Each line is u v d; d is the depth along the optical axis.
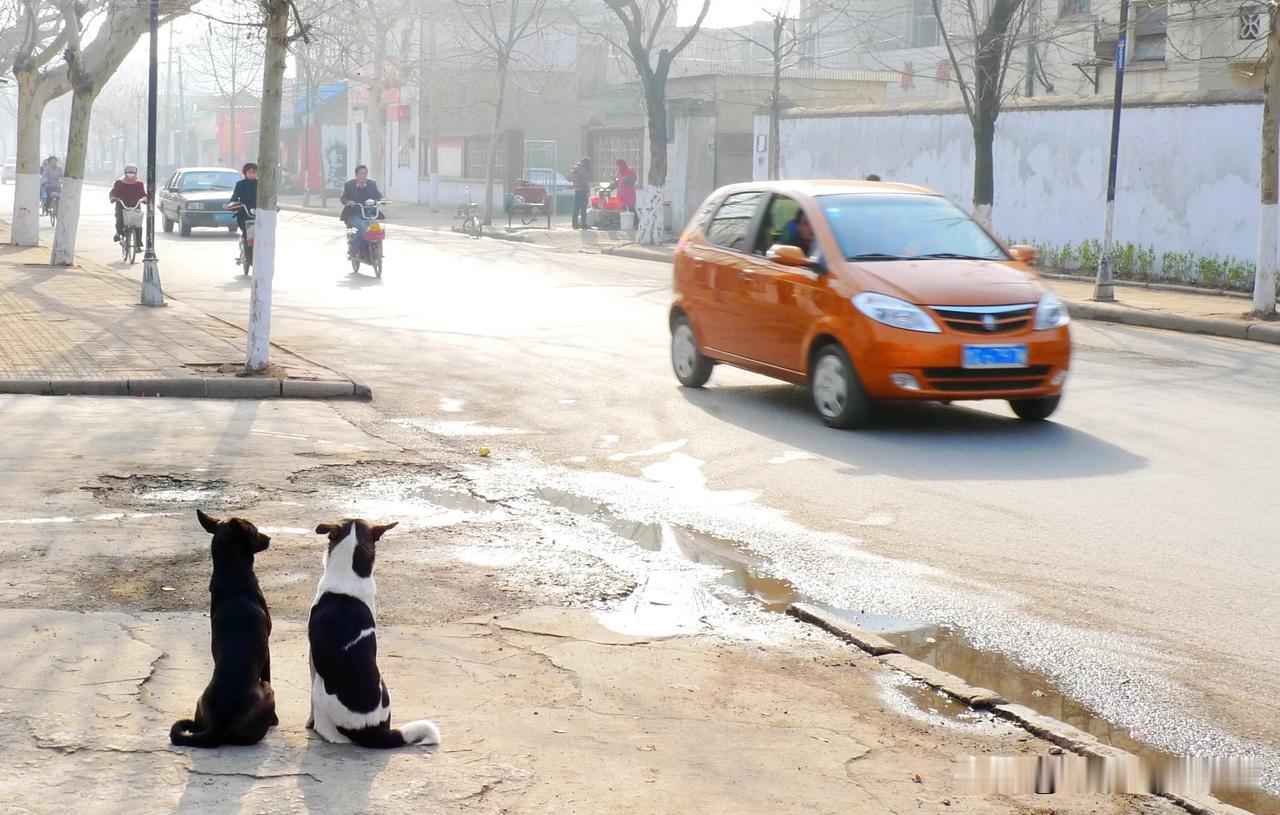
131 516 7.55
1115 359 15.14
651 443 10.17
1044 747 4.70
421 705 4.83
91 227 36.84
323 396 11.88
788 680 5.32
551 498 8.44
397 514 7.91
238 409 11.13
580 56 55.91
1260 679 5.48
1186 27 29.62
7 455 8.97
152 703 4.67
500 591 6.40
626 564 6.99
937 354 10.23
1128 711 5.14
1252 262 22.97
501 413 11.33
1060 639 5.96
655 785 4.19
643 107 47.22
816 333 10.89
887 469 9.35
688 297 12.66
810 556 7.23
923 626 6.14
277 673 5.09
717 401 12.04
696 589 6.59
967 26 35.47
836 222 11.29
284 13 12.00
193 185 34.28
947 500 8.48
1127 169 25.06
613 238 36.28
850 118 31.69
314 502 8.10
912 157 30.14
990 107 24.20
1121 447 10.14
